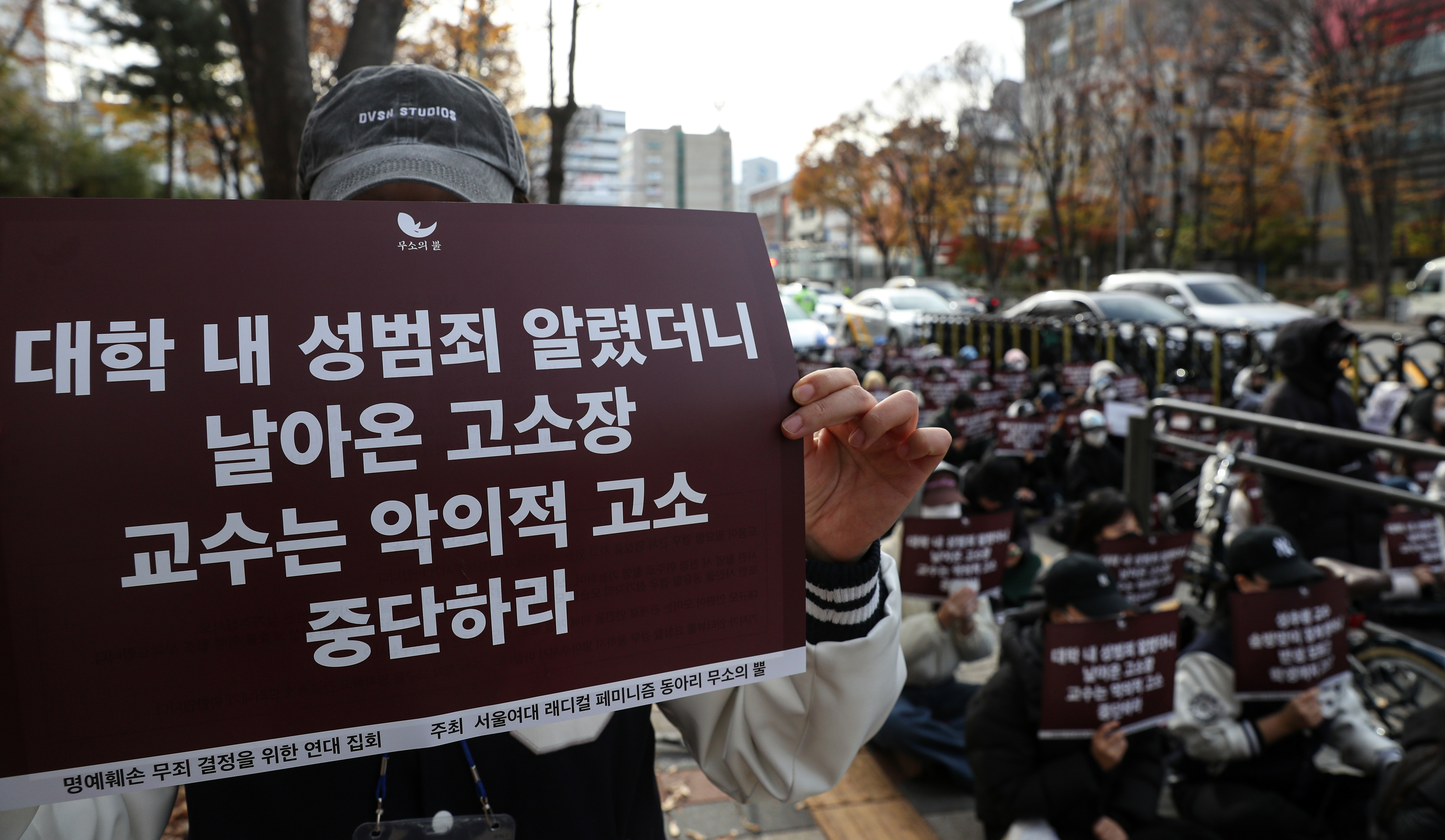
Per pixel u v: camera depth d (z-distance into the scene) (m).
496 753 0.98
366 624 0.82
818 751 1.09
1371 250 29.12
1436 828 2.13
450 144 1.03
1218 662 2.91
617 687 0.90
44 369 0.77
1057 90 33.91
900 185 40.06
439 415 0.85
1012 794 2.74
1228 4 27.75
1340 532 4.24
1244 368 11.32
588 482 0.89
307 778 0.95
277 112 4.16
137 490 0.77
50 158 17.56
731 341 0.96
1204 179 33.56
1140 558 3.71
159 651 0.77
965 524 3.66
